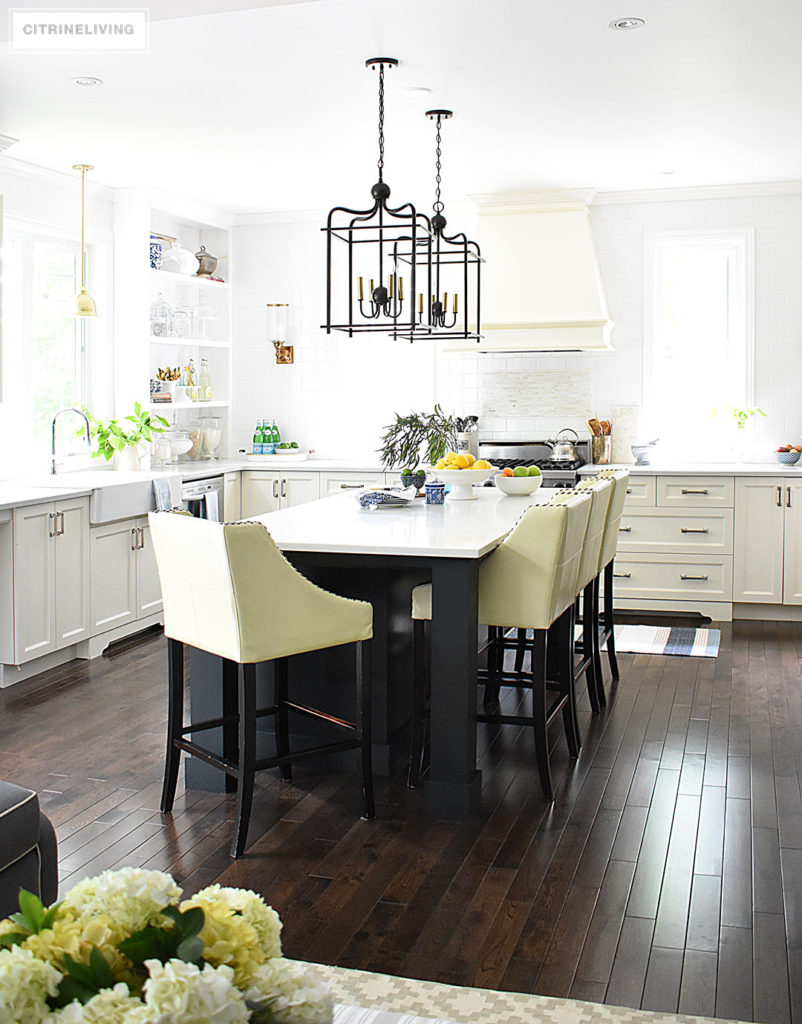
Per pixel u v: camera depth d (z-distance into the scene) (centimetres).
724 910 280
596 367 722
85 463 666
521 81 448
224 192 689
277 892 291
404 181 654
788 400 691
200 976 107
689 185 677
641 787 372
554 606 367
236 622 312
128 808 353
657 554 662
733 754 407
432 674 346
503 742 424
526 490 531
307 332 779
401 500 466
